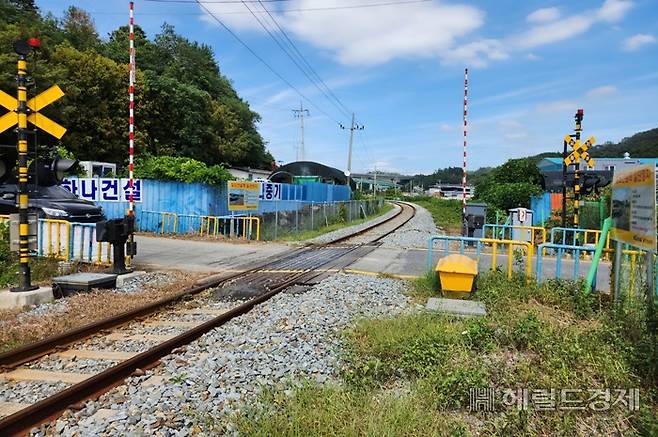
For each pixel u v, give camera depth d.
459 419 4.73
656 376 5.56
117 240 11.44
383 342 6.54
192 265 14.27
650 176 6.71
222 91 66.88
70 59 37.97
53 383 5.75
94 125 38.62
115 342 7.23
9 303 9.02
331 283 11.05
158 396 5.04
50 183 15.80
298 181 41.75
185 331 7.64
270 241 21.00
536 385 5.26
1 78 23.62
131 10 12.18
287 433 4.21
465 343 6.49
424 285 10.47
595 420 4.81
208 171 23.53
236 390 5.24
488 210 25.36
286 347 6.64
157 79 44.78
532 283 9.73
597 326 7.50
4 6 38.25
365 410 4.60
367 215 41.84
